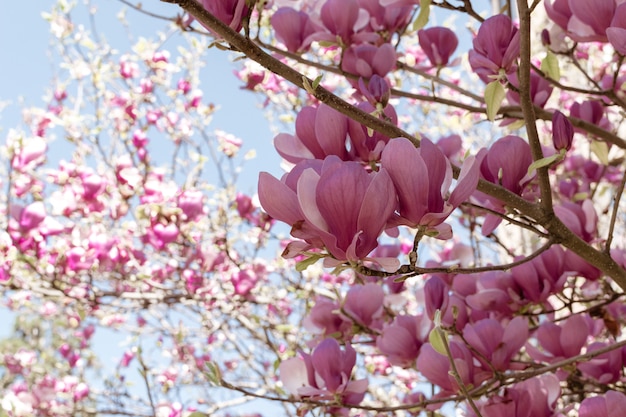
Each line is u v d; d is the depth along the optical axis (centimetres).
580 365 179
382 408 169
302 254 135
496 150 154
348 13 182
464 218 298
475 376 170
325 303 196
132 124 394
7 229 294
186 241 354
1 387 489
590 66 334
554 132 148
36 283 314
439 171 134
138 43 395
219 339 414
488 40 158
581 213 184
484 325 171
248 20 139
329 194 130
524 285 185
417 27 162
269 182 132
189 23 166
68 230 330
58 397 417
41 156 327
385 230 142
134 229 335
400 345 184
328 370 173
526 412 163
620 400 151
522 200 149
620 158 306
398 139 132
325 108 148
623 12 163
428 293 172
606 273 154
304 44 187
